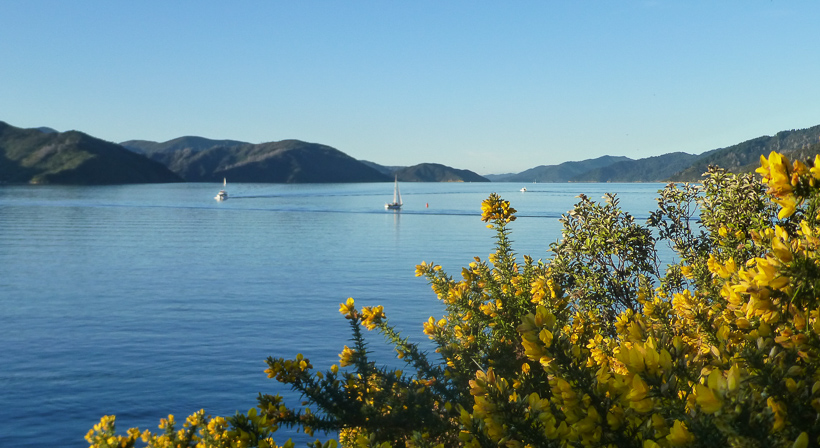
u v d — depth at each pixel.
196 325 24.92
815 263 1.28
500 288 3.85
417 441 1.93
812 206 1.25
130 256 51.47
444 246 57.78
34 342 22.28
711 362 1.38
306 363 3.01
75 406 15.69
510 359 3.39
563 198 178.75
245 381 17.56
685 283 4.54
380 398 3.16
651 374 1.20
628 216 6.21
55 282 37.66
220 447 2.49
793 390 1.15
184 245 60.78
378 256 50.34
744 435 1.02
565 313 3.27
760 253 2.99
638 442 1.27
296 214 113.88
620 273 5.96
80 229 80.81
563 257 6.13
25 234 73.56
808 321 1.27
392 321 24.50
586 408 1.33
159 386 17.16
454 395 3.28
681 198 6.12
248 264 45.91
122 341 22.33
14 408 15.52
